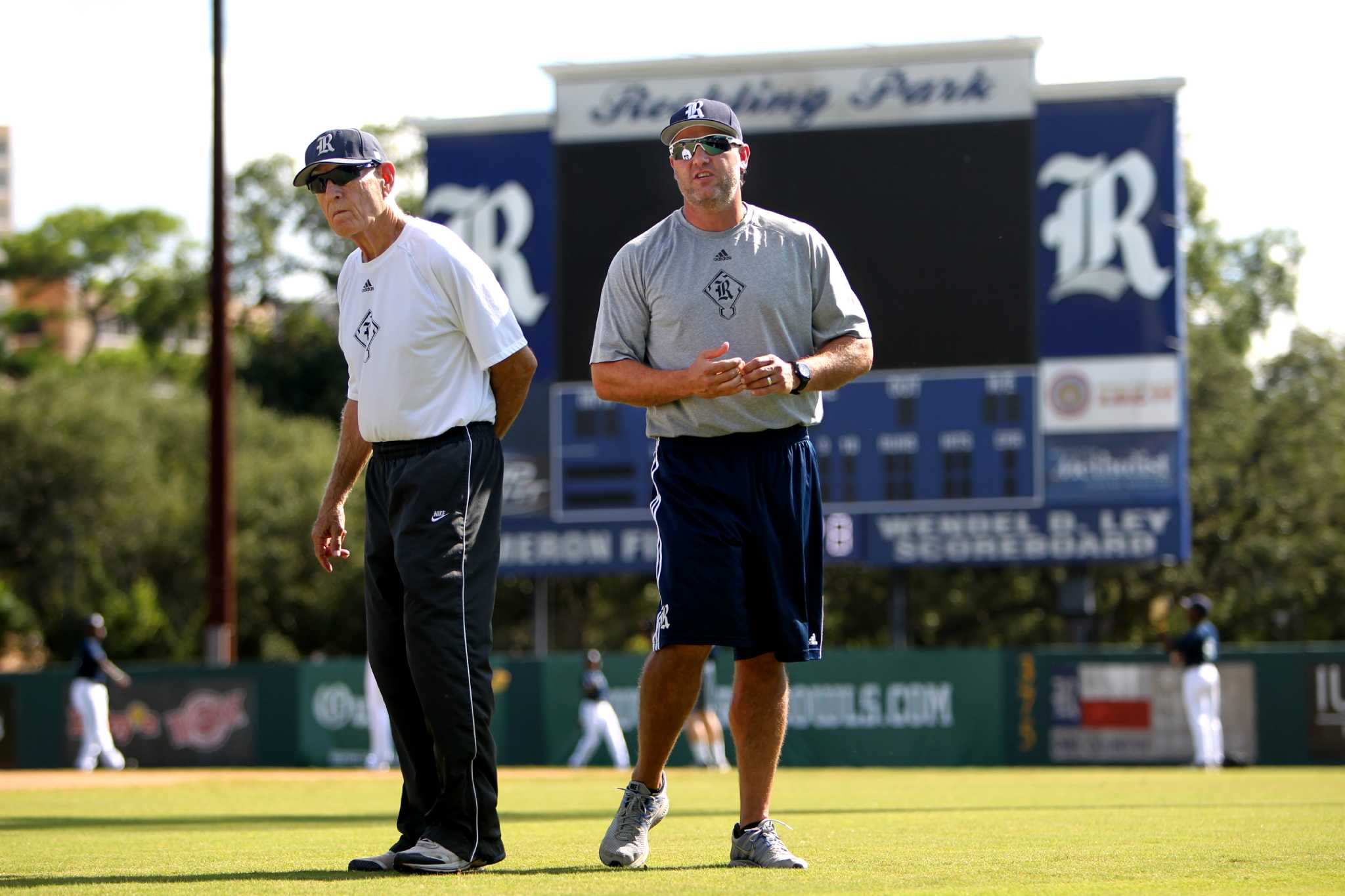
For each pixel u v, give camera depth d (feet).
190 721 206.28
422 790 47.55
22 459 381.81
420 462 46.19
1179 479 189.47
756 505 46.34
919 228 193.98
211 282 210.38
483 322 46.52
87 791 141.18
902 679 199.00
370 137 46.96
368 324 47.01
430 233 46.91
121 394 415.44
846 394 196.03
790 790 122.52
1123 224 191.42
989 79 193.36
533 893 38.09
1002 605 352.90
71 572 382.63
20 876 45.06
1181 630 360.07
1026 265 192.54
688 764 196.65
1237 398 357.41
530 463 201.36
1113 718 195.83
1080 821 71.15
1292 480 351.67
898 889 39.01
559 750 203.31
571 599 402.31
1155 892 38.50
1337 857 48.80
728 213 47.14
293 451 411.75
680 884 40.29
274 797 127.54
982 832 62.44
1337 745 194.08
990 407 192.95
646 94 200.54
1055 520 192.13
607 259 200.54
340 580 388.98
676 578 46.26
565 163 201.98
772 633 46.57
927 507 194.18
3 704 209.46
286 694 204.64
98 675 191.52
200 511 390.83
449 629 45.55
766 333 47.03
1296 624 357.20
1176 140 190.70
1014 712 197.57
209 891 39.75
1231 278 433.89
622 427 199.82
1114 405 191.11
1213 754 179.22
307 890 39.68
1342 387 357.20
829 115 195.42
